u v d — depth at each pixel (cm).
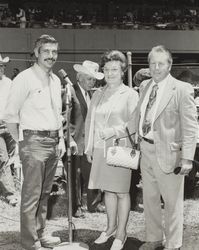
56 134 361
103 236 389
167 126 338
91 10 2197
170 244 349
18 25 1894
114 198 381
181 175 344
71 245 373
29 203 352
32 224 354
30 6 2144
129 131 363
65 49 1911
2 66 518
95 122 378
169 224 349
